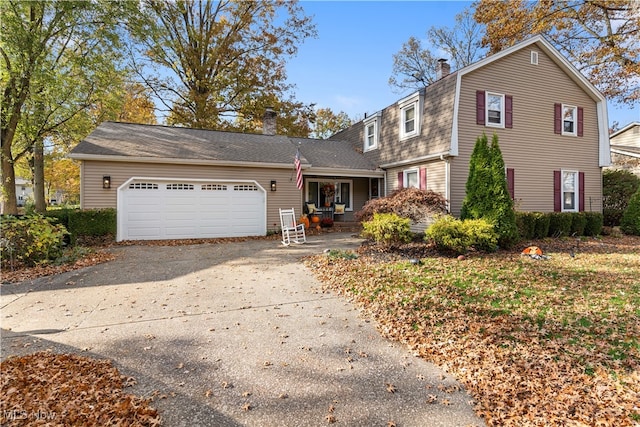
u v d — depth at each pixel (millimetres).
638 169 16641
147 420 2514
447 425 2537
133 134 12711
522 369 3293
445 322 4398
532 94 12789
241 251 9273
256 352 3674
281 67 21547
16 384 2916
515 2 17047
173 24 19281
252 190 12500
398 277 6332
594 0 15844
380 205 9758
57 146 17375
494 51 19297
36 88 12930
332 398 2869
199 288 5957
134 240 10859
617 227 13484
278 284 6230
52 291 5707
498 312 4680
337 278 6461
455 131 11414
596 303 4961
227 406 2742
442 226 8359
